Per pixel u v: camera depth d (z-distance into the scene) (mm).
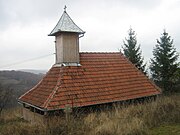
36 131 8492
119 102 12508
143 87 14562
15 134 8406
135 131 8531
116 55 16344
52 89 11930
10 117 14773
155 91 14797
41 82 14070
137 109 11305
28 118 13188
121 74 14703
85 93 12000
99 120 9758
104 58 15383
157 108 11461
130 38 26594
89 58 14680
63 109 10688
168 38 23984
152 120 10164
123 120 9523
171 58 23922
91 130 8602
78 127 8750
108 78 13797
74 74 12914
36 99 12312
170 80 24125
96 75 13586
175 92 24312
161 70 24109
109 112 11008
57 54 13930
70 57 13477
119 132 8250
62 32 13242
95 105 11898
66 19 13852
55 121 9023
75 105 11062
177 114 10797
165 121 10312
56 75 13047
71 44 13562
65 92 11578
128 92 13453
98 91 12492
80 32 13539
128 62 16281
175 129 9250
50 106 10570
